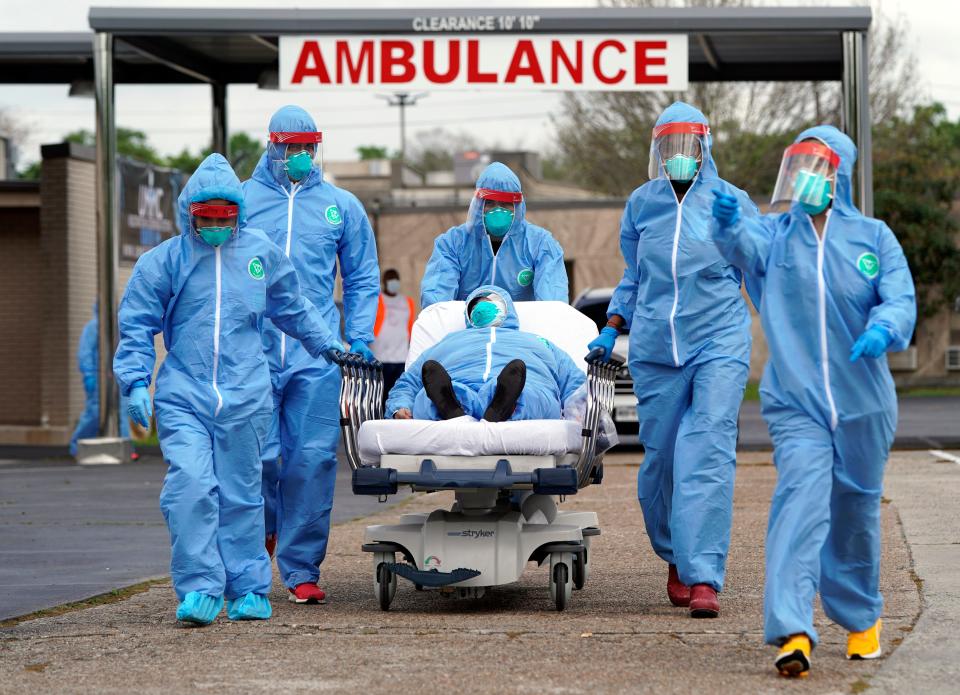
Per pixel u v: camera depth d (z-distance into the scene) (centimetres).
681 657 1355
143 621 1622
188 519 1580
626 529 2466
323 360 1845
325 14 4088
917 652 1362
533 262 2067
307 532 1825
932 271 9281
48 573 2033
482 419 1716
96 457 4175
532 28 4056
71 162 5322
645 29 4044
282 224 1888
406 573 1683
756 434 5062
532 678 1261
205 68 4947
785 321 1328
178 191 6147
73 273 5334
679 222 1727
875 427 1311
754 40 4506
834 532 1336
